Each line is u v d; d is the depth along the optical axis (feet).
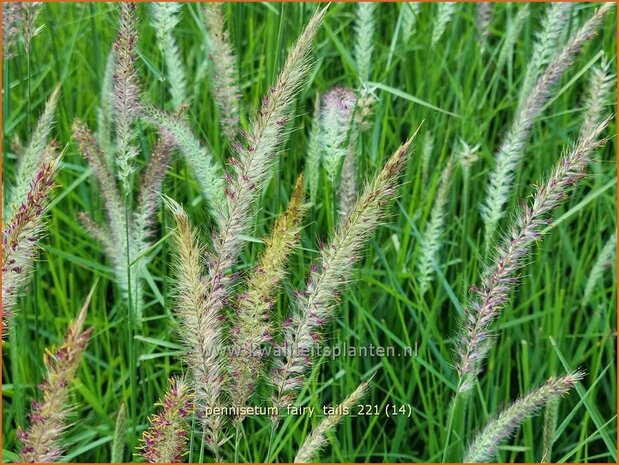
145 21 11.80
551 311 11.09
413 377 9.59
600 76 9.07
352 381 9.33
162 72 8.88
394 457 9.70
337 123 8.63
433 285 11.19
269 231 9.53
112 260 9.27
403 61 11.48
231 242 6.04
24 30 8.92
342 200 8.79
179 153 9.53
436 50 12.03
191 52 11.89
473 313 6.84
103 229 9.30
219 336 6.25
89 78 12.28
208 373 6.23
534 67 9.59
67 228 12.12
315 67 10.08
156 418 6.05
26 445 5.20
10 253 5.97
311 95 12.03
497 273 6.59
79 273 11.54
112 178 8.84
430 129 11.31
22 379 9.09
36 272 9.54
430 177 11.26
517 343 10.52
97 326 10.54
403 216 11.18
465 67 12.23
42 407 5.16
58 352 5.06
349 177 8.78
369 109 8.96
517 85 13.03
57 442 5.28
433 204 11.03
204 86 11.83
